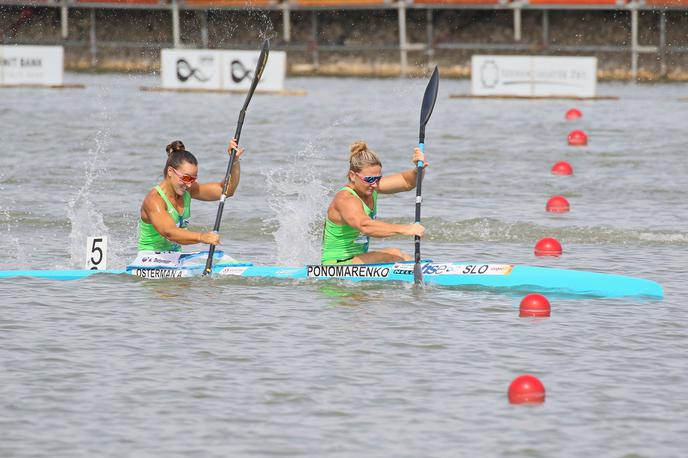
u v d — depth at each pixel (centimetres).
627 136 9238
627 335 3388
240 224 5494
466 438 2542
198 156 7956
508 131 9644
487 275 4025
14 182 6644
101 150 8181
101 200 6100
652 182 6756
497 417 2675
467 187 6600
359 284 4056
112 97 13125
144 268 4191
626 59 16762
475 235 5181
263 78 13850
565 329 3456
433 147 8512
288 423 2633
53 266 4516
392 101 12900
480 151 8262
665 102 12606
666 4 15850
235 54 13838
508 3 16475
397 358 3136
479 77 13300
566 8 16212
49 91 14000
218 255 4231
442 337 3356
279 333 3388
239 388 2877
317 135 9369
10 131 9381
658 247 4891
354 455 2442
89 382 2922
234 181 4262
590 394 2839
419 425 2622
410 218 5556
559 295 3934
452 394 2838
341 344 3272
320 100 13038
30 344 3259
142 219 4159
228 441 2523
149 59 18425
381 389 2872
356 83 16250
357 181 3888
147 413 2697
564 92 13000
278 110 11675
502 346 3266
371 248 4906
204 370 3023
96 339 3319
